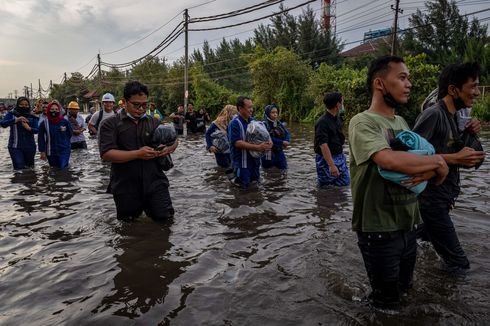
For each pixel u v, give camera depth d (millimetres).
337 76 25281
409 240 2479
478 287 2799
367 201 2330
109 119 4371
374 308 2535
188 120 18266
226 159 8398
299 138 15406
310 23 44125
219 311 2559
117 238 3992
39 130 8336
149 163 4484
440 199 2986
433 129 2945
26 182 6992
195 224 4434
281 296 2738
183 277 3068
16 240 3975
